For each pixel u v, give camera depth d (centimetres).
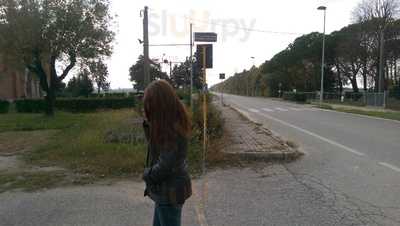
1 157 891
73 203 534
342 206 509
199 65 891
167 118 267
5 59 2148
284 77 6531
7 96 3981
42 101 2891
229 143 1002
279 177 679
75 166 765
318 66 5941
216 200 541
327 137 1234
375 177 673
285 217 468
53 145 1017
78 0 2050
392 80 4894
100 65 2338
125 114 1969
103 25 2202
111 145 938
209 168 753
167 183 269
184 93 2581
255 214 479
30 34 1892
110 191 596
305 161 826
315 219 460
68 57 2192
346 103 3962
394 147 1013
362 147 1016
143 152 845
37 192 594
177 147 266
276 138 1126
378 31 4688
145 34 1845
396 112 2520
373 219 459
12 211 502
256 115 2344
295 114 2425
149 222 455
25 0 1938
